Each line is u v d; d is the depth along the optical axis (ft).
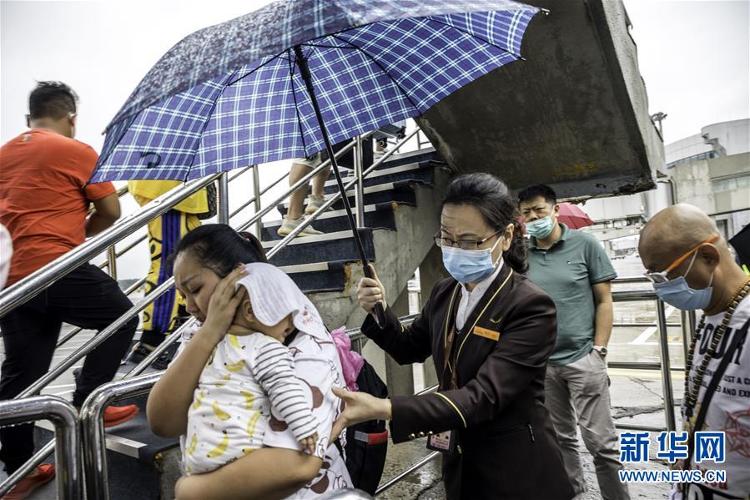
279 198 9.56
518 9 3.44
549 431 4.58
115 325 6.68
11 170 7.11
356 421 3.52
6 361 7.14
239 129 4.99
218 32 3.36
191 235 3.42
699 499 4.15
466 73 4.99
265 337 3.08
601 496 8.87
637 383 16.51
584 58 9.66
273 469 2.76
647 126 11.42
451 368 4.78
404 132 16.61
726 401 3.93
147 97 3.09
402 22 4.75
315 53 5.15
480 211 4.43
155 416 3.11
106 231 5.80
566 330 8.28
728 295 4.06
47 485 7.09
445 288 5.38
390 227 11.27
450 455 4.66
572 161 11.74
